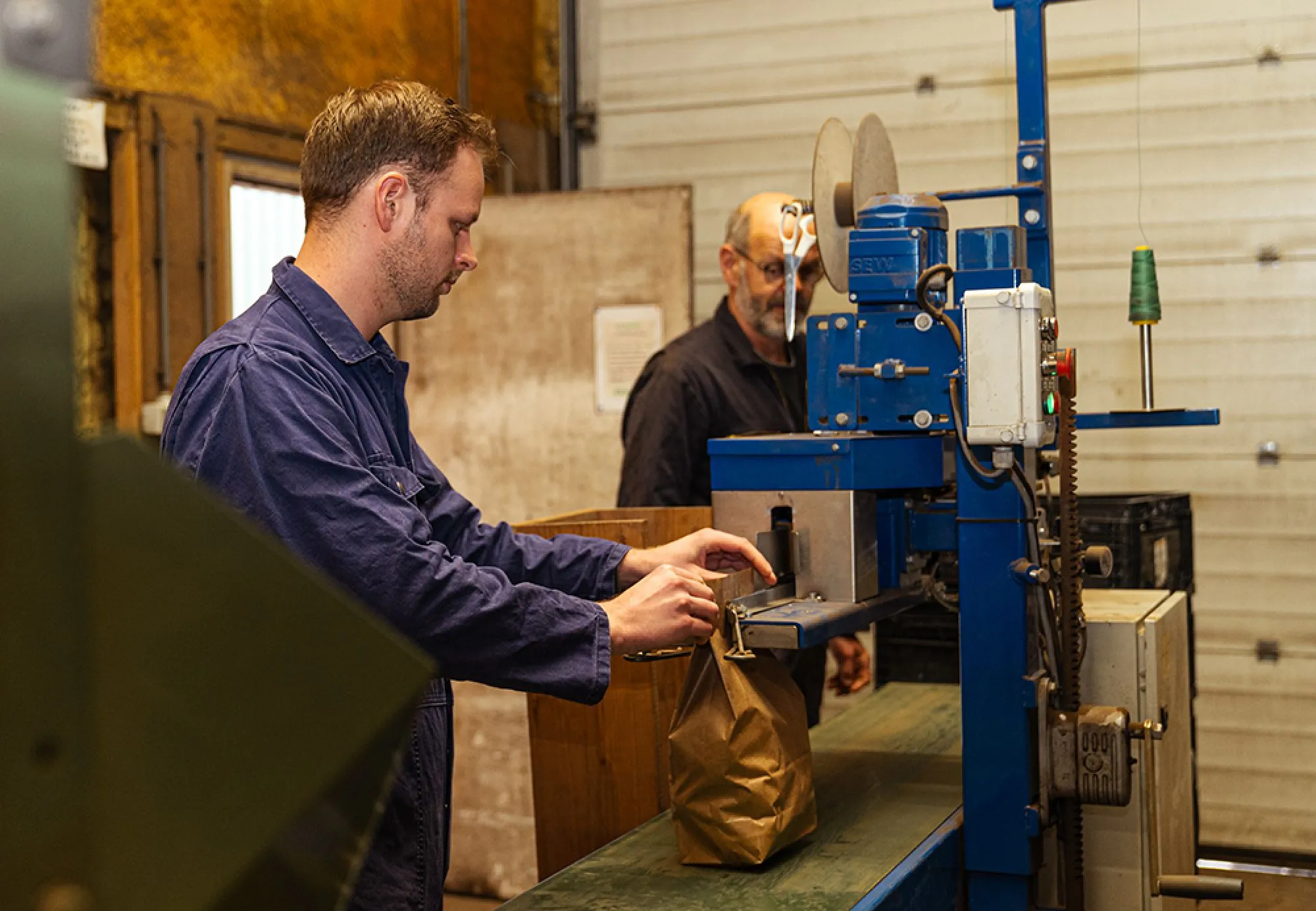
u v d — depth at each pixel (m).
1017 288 1.55
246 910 0.59
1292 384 3.95
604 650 1.39
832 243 1.98
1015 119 4.26
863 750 2.12
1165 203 4.06
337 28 3.97
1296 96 3.93
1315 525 3.93
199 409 1.40
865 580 1.77
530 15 4.91
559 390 4.11
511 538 1.75
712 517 2.13
